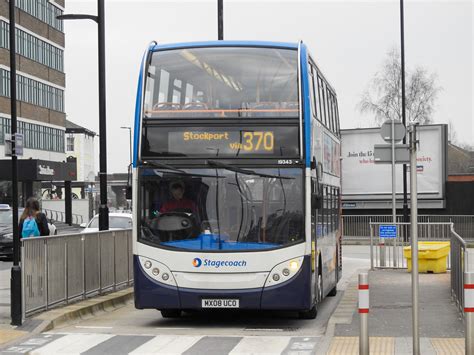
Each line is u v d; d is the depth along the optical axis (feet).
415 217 35.88
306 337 45.60
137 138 49.34
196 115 49.11
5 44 221.66
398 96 273.33
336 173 69.41
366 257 121.80
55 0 268.21
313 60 53.11
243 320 53.98
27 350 40.91
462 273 49.47
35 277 50.55
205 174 48.62
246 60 49.62
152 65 50.11
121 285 67.92
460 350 38.47
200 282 47.88
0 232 108.06
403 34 148.66
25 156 238.27
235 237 48.01
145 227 48.67
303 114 48.70
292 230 47.98
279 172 48.34
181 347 41.91
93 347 41.91
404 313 52.47
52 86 265.13
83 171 476.54
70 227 230.48
